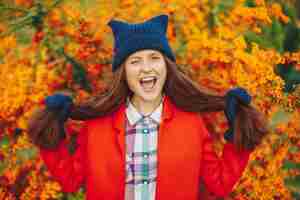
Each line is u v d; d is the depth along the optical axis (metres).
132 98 2.43
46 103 2.28
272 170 3.02
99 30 3.01
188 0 2.96
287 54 3.06
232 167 2.31
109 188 2.29
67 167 2.35
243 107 2.28
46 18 3.02
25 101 2.88
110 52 3.01
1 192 2.98
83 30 2.97
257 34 3.17
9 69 2.96
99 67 3.03
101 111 2.35
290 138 3.04
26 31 3.10
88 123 2.39
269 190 3.02
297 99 2.99
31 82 2.92
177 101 2.38
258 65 2.86
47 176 3.00
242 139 2.25
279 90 2.93
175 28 3.00
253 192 3.02
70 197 3.12
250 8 2.99
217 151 3.04
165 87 2.39
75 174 2.38
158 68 2.29
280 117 3.11
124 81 2.37
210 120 3.07
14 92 2.85
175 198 2.28
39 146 2.28
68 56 3.00
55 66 3.01
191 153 2.31
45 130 2.25
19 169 2.98
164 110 2.36
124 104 2.40
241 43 2.85
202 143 2.38
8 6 3.11
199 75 2.94
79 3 3.02
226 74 2.90
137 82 2.29
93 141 2.33
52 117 2.27
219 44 2.86
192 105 2.37
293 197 3.45
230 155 2.32
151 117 2.37
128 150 2.33
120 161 2.29
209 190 2.48
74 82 3.02
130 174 2.30
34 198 2.94
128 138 2.35
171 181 2.28
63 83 3.01
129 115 2.38
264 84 2.92
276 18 3.18
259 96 2.93
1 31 3.09
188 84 2.38
